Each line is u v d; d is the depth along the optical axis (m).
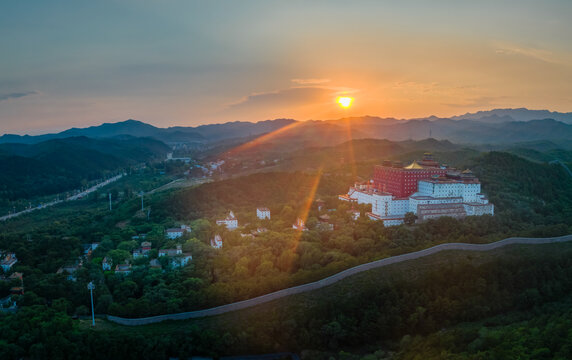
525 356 156.50
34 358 179.50
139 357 189.00
